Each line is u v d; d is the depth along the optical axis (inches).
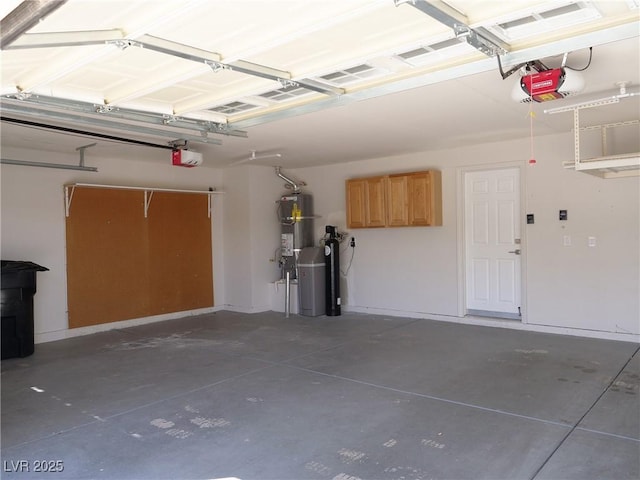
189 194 290.2
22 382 166.4
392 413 132.3
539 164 222.4
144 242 267.9
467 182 250.1
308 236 301.0
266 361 187.5
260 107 157.5
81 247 242.8
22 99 127.0
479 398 141.9
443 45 109.5
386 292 277.1
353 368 175.5
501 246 241.6
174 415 134.5
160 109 152.3
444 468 102.2
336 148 239.3
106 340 229.1
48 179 232.5
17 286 197.0
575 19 97.7
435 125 192.7
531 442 113.0
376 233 279.6
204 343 219.6
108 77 121.1
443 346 203.0
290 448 113.0
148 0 79.1
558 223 218.2
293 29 91.8
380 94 132.7
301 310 284.7
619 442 111.7
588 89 151.3
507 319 239.5
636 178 198.7
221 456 109.9
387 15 91.5
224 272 309.6
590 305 211.2
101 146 219.5
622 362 172.7
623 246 202.5
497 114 176.9
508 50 109.5
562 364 172.6
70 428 127.0
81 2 78.6
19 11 67.8
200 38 96.5
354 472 101.3
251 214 294.5
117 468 105.3
